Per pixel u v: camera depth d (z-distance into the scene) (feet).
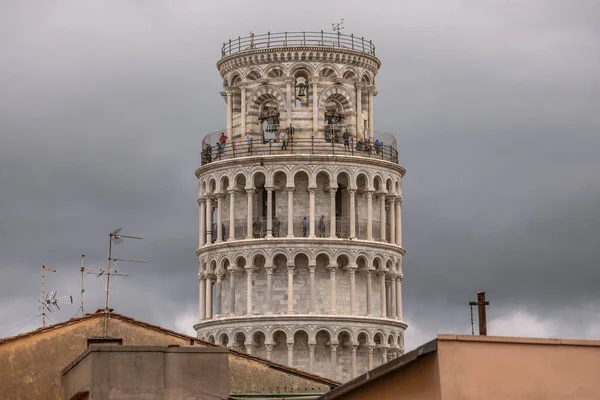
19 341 353.51
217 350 303.07
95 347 297.74
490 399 244.63
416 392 250.98
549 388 247.09
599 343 250.37
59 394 351.05
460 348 245.45
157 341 376.89
